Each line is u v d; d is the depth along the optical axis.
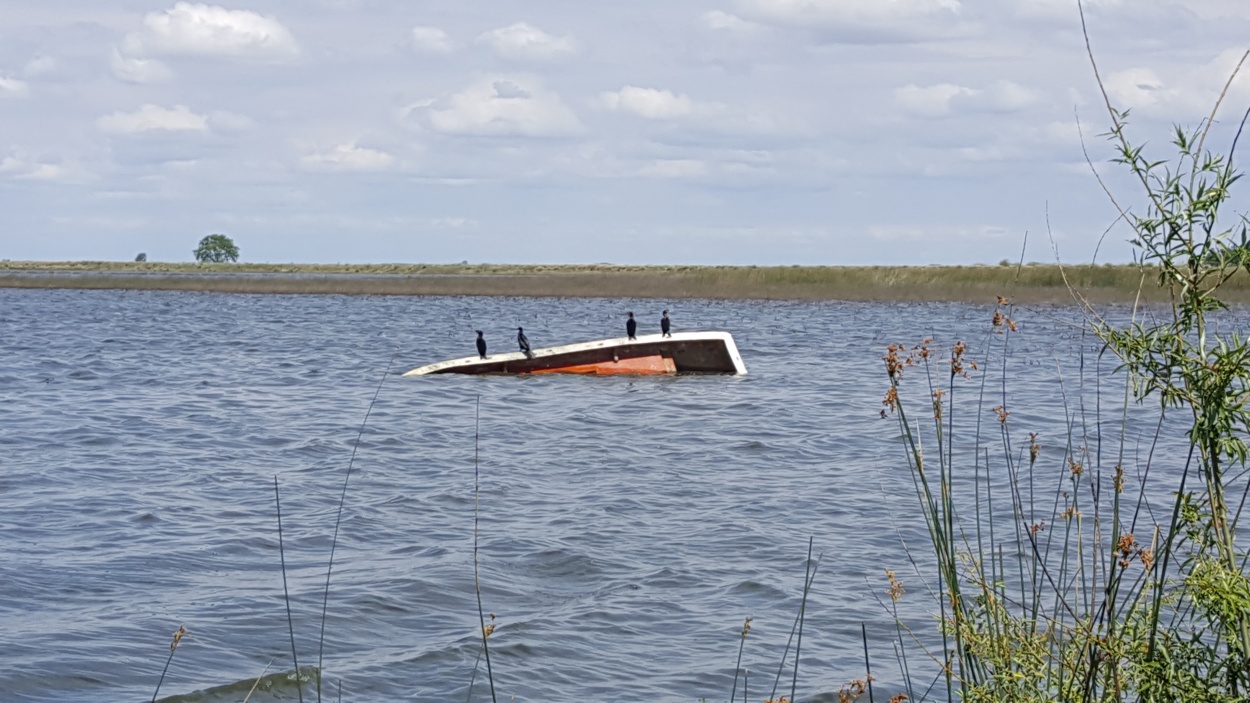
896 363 6.87
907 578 12.86
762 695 9.77
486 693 9.90
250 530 15.56
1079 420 23.86
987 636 6.57
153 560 14.02
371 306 90.00
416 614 11.98
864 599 12.21
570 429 25.55
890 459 20.77
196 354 46.94
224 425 26.31
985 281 86.00
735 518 16.09
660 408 29.09
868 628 11.34
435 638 11.23
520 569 13.68
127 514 16.61
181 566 13.77
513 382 34.97
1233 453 5.52
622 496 17.78
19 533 15.39
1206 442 5.57
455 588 12.78
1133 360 5.75
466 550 14.36
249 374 38.84
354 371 39.88
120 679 10.17
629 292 98.19
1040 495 15.86
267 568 13.71
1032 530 7.87
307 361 44.00
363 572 13.46
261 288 111.56
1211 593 5.54
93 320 70.12
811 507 16.73
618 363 35.78
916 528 15.09
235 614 11.90
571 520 16.08
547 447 22.97
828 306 82.06
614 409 28.94
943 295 85.62
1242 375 5.42
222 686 10.05
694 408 29.06
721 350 35.94
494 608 12.17
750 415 27.66
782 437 23.98
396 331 62.31
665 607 12.11
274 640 11.18
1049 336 49.97
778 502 17.14
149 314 77.31
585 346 35.91
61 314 76.00
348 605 12.17
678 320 69.44
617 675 10.27
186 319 72.06
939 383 33.53
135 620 11.69
